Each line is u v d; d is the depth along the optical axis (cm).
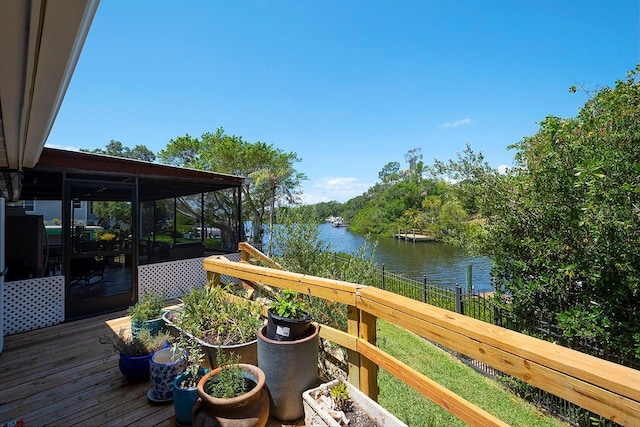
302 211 505
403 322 153
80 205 480
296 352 184
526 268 399
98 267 479
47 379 260
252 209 1249
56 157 446
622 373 83
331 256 473
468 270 595
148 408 217
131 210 523
